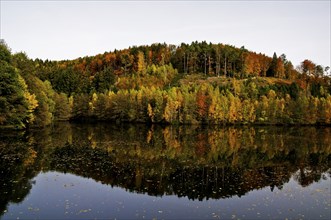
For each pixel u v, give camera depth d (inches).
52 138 2255.2
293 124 4704.7
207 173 1289.4
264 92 5216.5
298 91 5418.3
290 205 896.9
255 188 1075.9
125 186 1069.8
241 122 4596.5
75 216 781.9
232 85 5349.4
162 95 4751.5
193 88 5260.8
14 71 2079.2
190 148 1948.8
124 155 1636.3
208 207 875.4
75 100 5191.9
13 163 1341.0
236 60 7032.5
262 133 3147.1
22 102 2186.3
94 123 4517.7
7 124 2468.0
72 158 1502.2
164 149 1882.4
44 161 1411.2
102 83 5905.5
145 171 1293.1
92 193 979.3
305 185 1121.4
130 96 4913.9
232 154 1750.7
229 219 785.6
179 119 4517.7
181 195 983.0
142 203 898.7
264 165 1471.5
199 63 7268.7
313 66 7460.6
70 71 6117.1
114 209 842.2
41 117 3029.0
